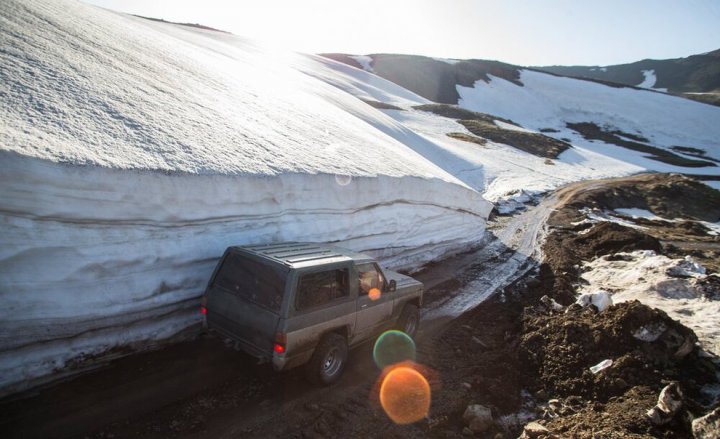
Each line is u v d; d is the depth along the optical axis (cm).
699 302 1018
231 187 703
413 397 575
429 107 7562
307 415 505
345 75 9131
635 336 732
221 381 546
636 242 1675
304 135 1249
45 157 488
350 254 650
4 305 458
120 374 534
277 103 1599
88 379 514
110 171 543
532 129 8900
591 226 2223
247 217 745
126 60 1148
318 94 3225
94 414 449
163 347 614
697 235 2698
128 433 429
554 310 997
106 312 542
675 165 6688
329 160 1065
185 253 640
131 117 748
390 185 1152
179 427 450
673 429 513
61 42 998
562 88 11700
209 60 2105
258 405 510
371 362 662
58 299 500
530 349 743
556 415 574
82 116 663
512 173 4181
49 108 635
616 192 3731
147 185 584
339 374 587
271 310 503
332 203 941
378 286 661
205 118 952
